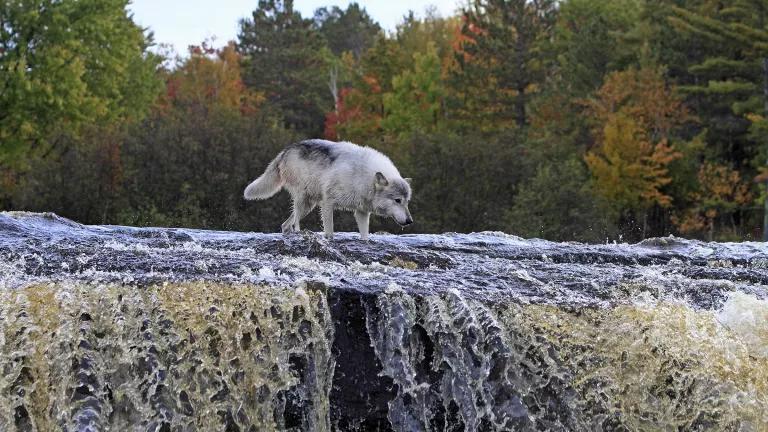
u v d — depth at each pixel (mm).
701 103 39719
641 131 35594
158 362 6836
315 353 7273
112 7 38094
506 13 43781
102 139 31016
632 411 7297
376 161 9805
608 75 39719
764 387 7160
